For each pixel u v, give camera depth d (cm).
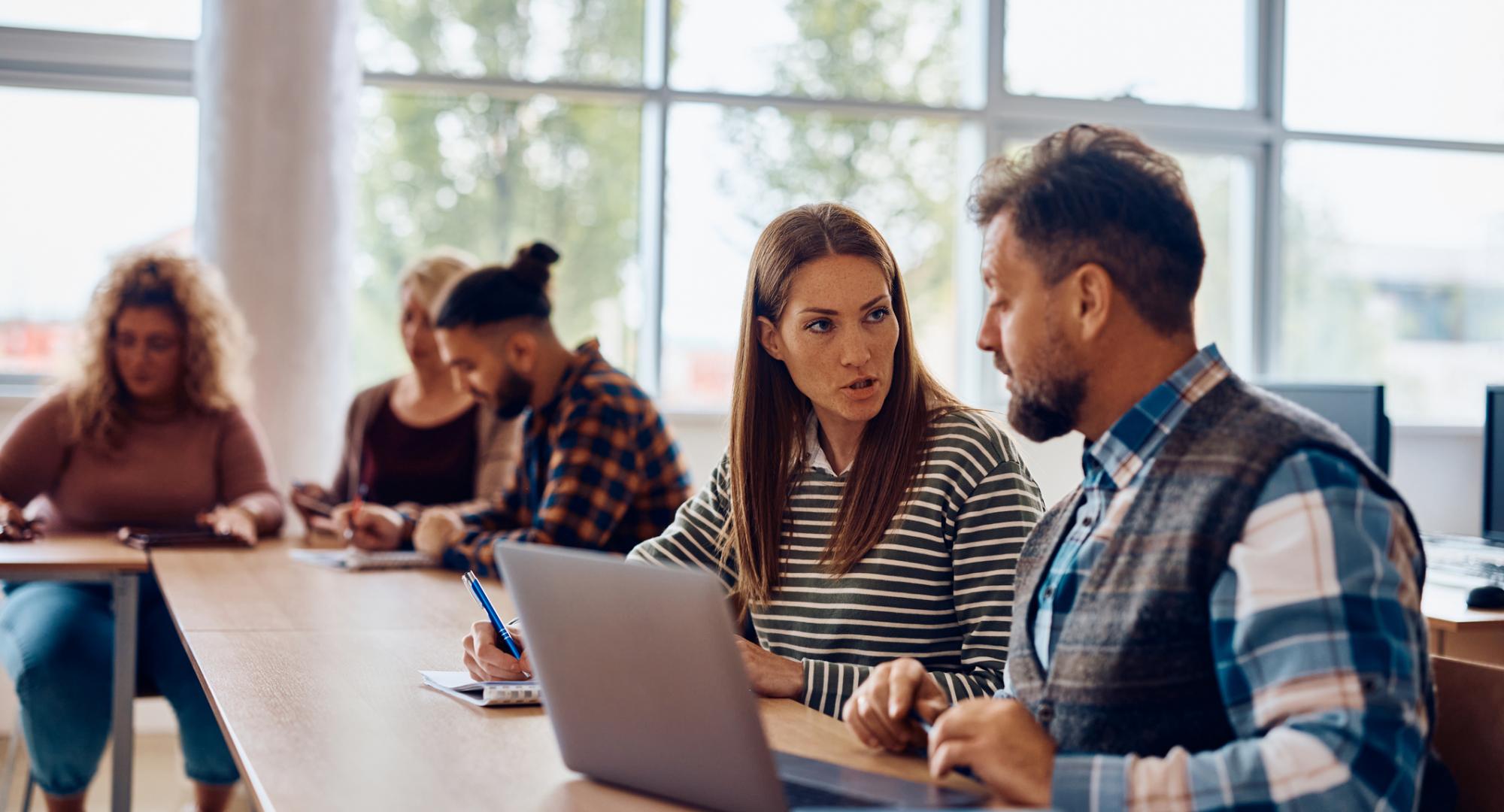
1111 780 86
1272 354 483
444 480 302
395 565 247
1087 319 98
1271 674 85
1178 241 98
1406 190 496
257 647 164
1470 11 499
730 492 158
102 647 250
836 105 450
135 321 293
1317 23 489
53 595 265
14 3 400
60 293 406
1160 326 99
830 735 117
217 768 254
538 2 435
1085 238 98
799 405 153
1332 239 491
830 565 145
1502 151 500
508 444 298
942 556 142
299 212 368
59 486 299
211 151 369
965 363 462
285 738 116
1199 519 92
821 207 150
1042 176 100
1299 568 86
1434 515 482
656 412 240
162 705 391
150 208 413
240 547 276
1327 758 81
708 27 445
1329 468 89
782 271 145
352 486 312
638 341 445
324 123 372
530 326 240
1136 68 478
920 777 102
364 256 425
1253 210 486
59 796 243
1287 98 487
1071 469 446
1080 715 96
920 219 461
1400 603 86
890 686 108
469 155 433
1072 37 472
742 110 447
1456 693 110
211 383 303
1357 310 493
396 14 424
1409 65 496
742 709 88
